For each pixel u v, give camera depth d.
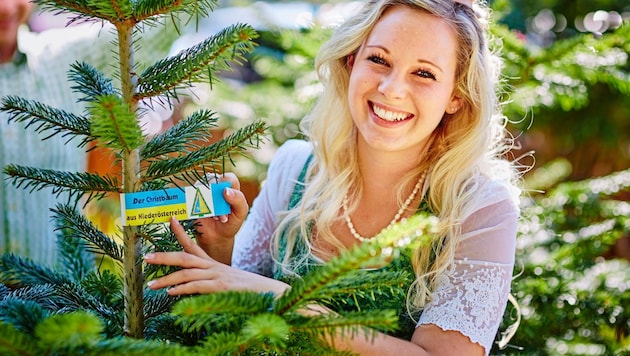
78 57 2.25
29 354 0.83
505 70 2.33
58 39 2.27
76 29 2.32
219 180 1.43
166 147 1.26
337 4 2.93
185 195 1.27
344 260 0.95
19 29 2.21
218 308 0.96
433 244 1.52
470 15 1.52
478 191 1.55
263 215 1.80
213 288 1.23
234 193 1.35
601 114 3.37
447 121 1.59
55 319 0.81
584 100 2.42
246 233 1.82
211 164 1.22
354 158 1.63
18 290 1.27
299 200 1.72
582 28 3.50
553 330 1.90
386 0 1.49
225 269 1.26
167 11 1.13
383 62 1.46
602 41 2.40
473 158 1.57
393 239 0.99
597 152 3.63
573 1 3.53
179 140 1.27
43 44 2.24
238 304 0.97
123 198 1.20
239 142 1.19
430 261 1.53
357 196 1.64
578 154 3.65
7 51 2.11
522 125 3.05
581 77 2.36
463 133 1.57
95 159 2.74
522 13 3.54
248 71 3.97
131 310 1.21
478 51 1.52
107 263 2.15
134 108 1.17
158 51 2.29
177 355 0.87
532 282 1.93
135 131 1.05
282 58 2.93
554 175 3.14
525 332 1.85
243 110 2.81
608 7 3.42
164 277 1.22
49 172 1.21
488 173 1.62
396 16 1.47
